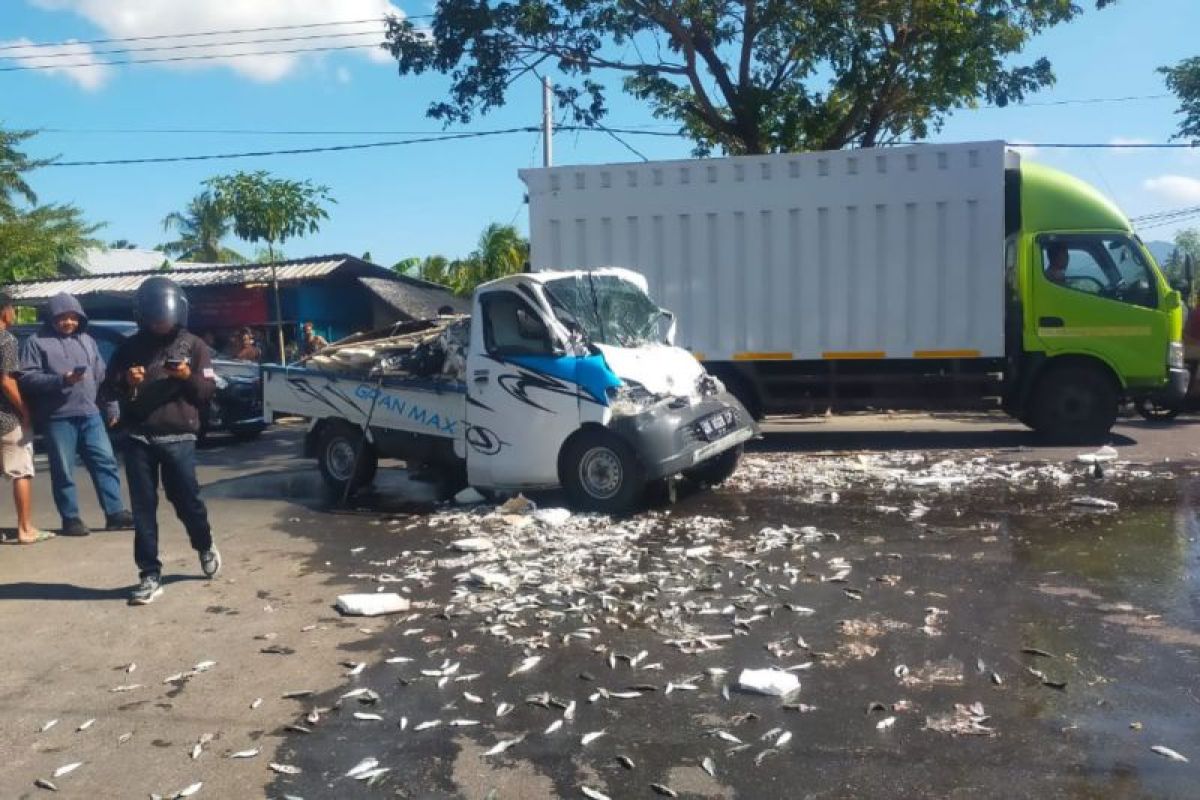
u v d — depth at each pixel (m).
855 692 4.34
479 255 27.44
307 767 3.86
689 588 5.96
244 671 4.89
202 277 23.97
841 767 3.68
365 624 5.55
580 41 16.08
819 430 13.59
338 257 24.03
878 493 8.63
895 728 3.98
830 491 8.80
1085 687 4.30
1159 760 3.64
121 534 8.12
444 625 5.48
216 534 8.06
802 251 11.48
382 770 3.79
